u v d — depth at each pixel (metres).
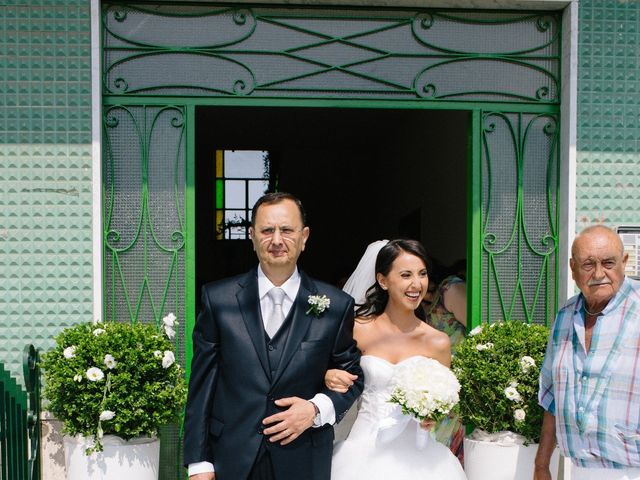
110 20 3.45
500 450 3.02
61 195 3.32
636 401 2.21
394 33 3.58
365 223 9.70
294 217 2.29
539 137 3.65
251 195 9.55
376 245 3.41
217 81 3.51
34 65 3.31
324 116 7.29
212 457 2.27
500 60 3.62
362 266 3.42
